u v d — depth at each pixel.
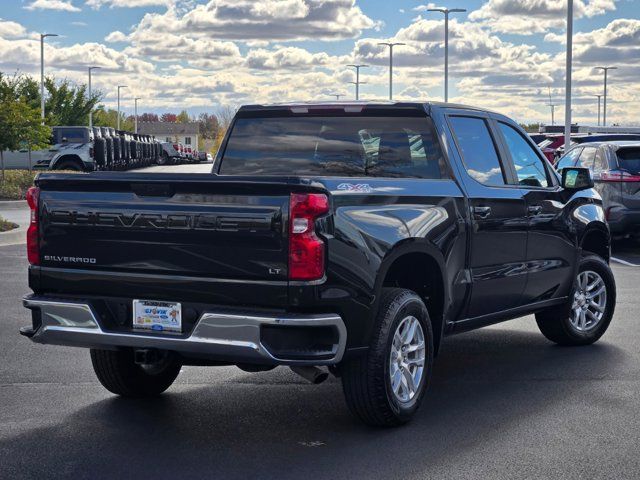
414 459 5.41
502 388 7.11
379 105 6.86
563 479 5.06
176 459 5.41
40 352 8.29
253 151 7.21
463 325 6.96
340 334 5.46
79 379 7.34
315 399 6.79
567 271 8.22
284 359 5.34
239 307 5.46
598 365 7.89
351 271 5.53
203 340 5.46
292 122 7.13
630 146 16.44
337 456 5.46
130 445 5.67
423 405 6.62
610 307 8.82
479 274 6.95
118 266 5.77
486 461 5.37
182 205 5.54
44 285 6.00
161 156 57.91
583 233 8.38
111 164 36.06
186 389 7.08
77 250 5.88
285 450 5.58
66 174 5.87
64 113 61.91
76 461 5.36
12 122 27.88
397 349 6.03
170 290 5.61
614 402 6.68
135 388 6.72
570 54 34.28
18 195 26.50
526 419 6.23
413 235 6.04
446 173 6.70
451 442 5.73
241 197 5.42
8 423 6.12
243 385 7.21
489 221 6.99
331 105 6.99
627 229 16.27
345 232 5.52
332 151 7.00
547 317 8.52
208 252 5.49
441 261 6.41
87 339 5.81
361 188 5.76
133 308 5.75
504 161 7.45
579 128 37.00
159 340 5.58
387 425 6.00
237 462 5.36
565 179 8.12
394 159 6.84
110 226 5.73
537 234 7.69
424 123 6.79
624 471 5.19
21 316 10.00
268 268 5.38
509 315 7.58
